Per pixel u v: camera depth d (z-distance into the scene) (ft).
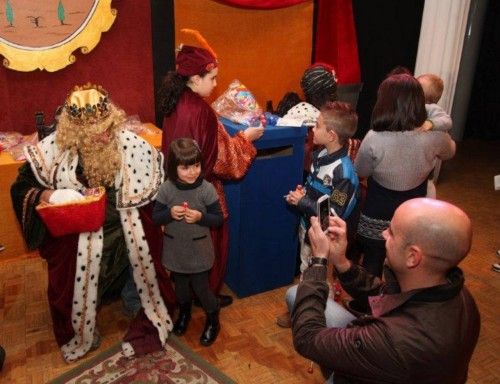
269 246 8.43
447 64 13.04
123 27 10.02
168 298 7.55
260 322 7.96
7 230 9.32
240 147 7.22
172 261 6.91
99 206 6.13
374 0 12.84
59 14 9.16
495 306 8.60
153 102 10.89
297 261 9.09
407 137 6.44
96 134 6.13
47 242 6.52
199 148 6.56
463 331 3.52
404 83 6.33
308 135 8.41
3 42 8.93
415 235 3.50
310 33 11.93
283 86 12.09
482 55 18.89
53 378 6.60
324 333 3.88
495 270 9.77
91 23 9.48
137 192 6.66
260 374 6.81
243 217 7.93
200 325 7.86
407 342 3.43
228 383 6.60
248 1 10.45
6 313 8.00
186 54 6.97
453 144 7.07
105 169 6.36
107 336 7.52
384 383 3.61
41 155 6.37
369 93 13.98
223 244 7.82
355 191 6.64
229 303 8.41
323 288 4.25
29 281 8.93
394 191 6.74
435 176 14.12
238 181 7.72
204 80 7.04
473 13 17.11
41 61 9.30
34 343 7.30
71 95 6.13
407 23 13.62
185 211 6.48
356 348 3.62
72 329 6.86
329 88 8.23
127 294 7.88
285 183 8.05
